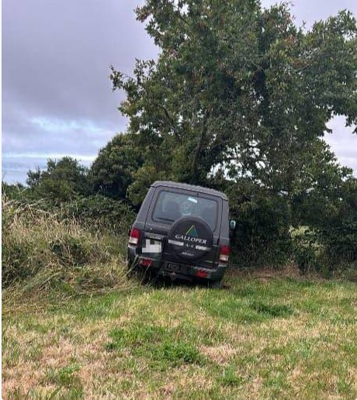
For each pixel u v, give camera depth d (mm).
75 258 8469
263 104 10922
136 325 5727
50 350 4793
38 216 9250
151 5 11844
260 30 11219
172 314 6402
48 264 7562
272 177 11133
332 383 4598
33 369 4293
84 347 4941
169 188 8914
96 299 7195
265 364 4930
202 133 11789
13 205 8984
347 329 6539
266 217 11672
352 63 10859
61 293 7129
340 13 11078
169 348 4938
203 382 4293
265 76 10586
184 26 11461
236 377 4445
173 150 12648
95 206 12578
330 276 11656
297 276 11430
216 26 10367
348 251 12078
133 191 13328
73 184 21453
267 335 5918
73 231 9180
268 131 10711
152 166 13109
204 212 8781
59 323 5750
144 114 12617
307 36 10875
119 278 8219
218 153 12320
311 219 12391
